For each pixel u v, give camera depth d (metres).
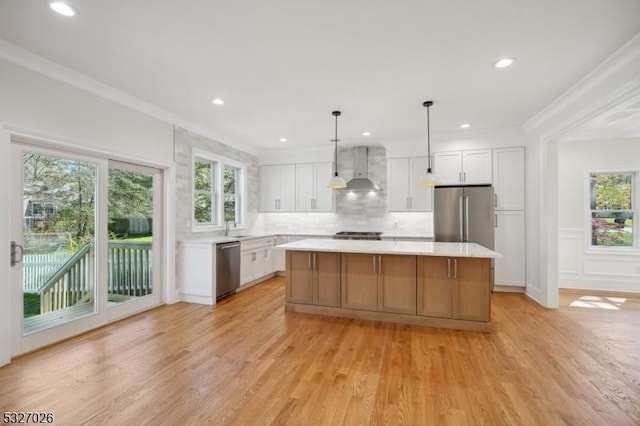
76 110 3.04
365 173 6.00
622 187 4.98
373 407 1.98
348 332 3.24
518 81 3.09
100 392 2.13
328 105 3.78
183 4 1.95
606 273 4.99
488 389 2.18
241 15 2.07
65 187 3.09
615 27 2.19
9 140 2.54
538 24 2.17
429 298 3.43
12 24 2.17
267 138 5.43
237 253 4.81
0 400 2.04
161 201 4.22
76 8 1.98
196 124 4.57
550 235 4.07
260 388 2.19
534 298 4.44
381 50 2.52
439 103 3.71
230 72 2.92
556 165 4.07
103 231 3.42
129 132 3.61
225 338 3.08
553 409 1.95
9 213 2.55
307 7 1.99
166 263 4.24
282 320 3.62
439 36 2.32
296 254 3.95
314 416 1.89
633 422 1.83
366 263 3.65
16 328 2.66
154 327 3.38
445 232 5.02
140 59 2.68
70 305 3.12
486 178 4.96
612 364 2.54
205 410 1.95
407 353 2.75
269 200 6.51
